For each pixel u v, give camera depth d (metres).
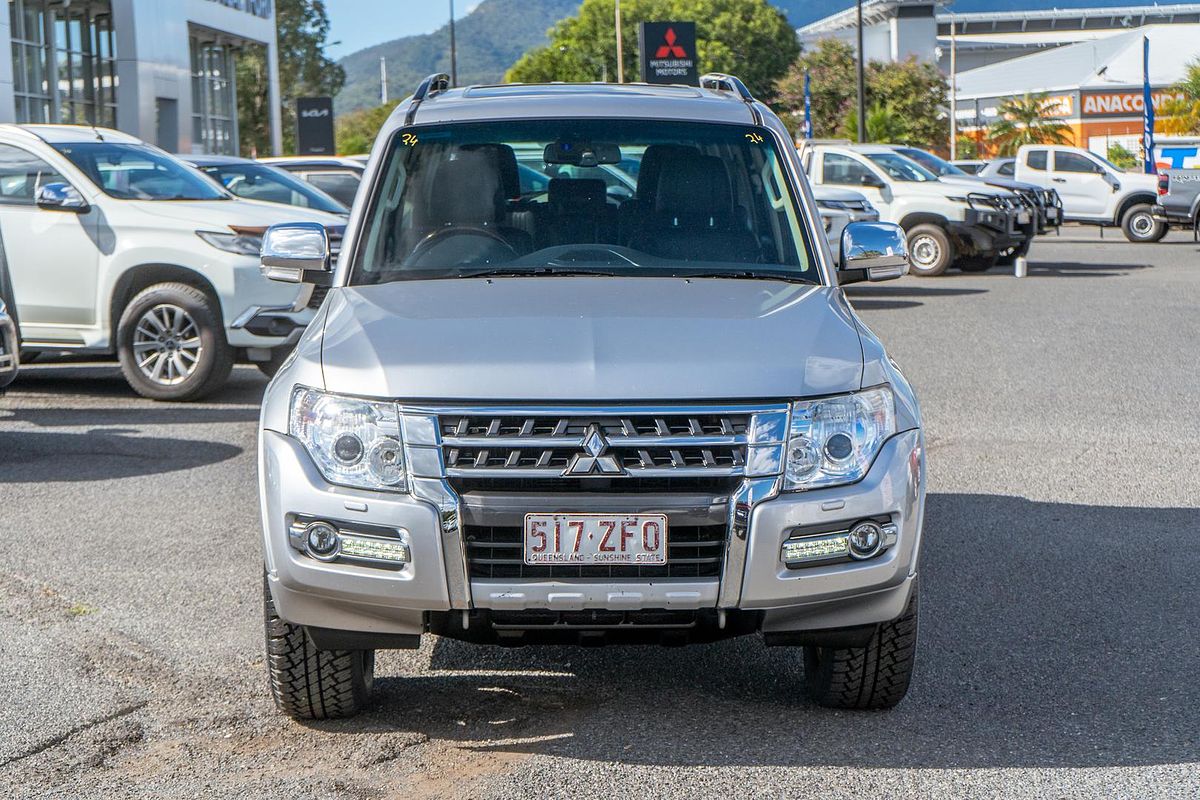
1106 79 79.12
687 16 91.62
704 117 5.39
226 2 42.81
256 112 47.44
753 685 4.82
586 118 5.32
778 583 3.89
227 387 11.92
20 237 11.00
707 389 3.87
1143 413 10.27
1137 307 17.59
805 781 3.97
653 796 3.87
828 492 3.93
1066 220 32.41
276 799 3.88
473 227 5.01
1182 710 4.57
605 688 4.79
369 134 98.44
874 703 4.50
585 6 94.25
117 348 11.05
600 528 3.83
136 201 11.08
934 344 14.22
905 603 4.13
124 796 3.91
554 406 3.84
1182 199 30.56
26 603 5.84
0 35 29.67
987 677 4.91
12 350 8.61
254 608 5.75
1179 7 139.50
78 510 7.52
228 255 10.80
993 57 133.00
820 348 4.12
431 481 3.85
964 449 9.04
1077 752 4.20
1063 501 7.67
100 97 35.84
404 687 4.82
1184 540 6.83
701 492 3.87
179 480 8.27
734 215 5.08
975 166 38.88
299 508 3.94
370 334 4.19
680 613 3.92
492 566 3.87
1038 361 12.93
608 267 4.88
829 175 23.36
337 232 11.00
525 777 4.01
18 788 3.97
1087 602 5.84
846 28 114.94
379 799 3.88
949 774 4.02
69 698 4.71
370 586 3.90
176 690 4.78
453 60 67.62
